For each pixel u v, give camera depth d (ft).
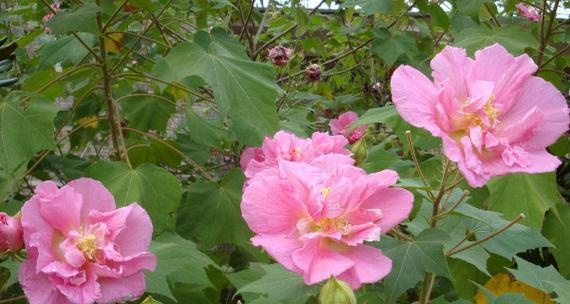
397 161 2.15
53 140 1.84
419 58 3.07
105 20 2.63
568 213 2.30
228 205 2.29
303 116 3.19
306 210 1.13
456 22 2.86
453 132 1.21
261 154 2.15
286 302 1.44
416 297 2.39
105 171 2.04
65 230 1.31
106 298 1.30
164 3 2.96
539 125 1.18
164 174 2.05
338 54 4.19
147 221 1.36
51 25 2.02
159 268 1.63
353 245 1.12
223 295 2.97
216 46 2.18
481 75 1.24
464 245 1.49
